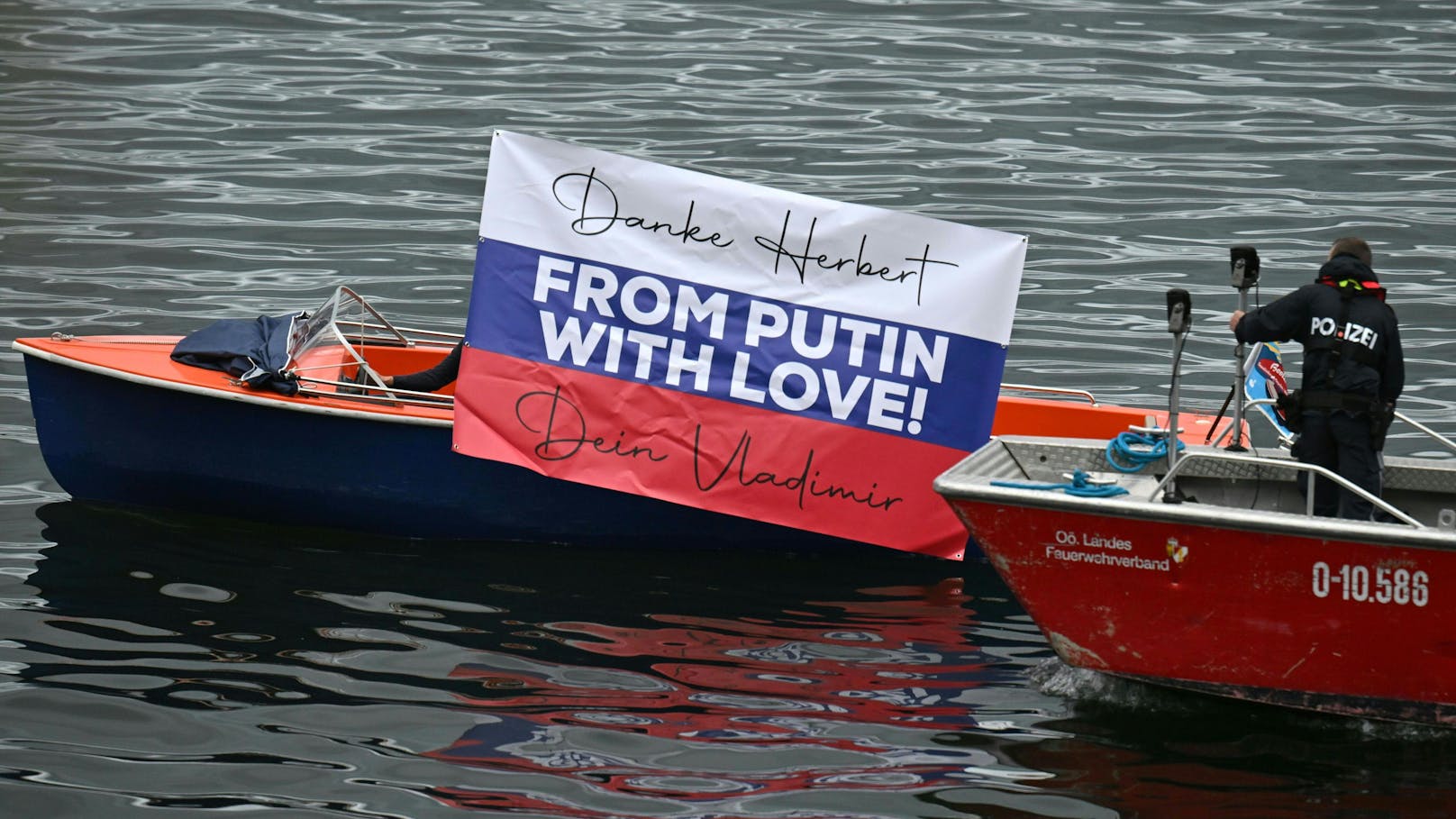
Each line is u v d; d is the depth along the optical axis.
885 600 24.69
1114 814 18.33
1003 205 47.22
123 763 18.97
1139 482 23.48
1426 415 32.62
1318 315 21.38
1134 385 34.25
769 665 22.09
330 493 26.58
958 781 18.98
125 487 27.22
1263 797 18.81
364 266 40.88
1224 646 21.05
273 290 38.72
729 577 25.52
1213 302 39.78
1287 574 20.31
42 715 19.98
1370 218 46.31
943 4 74.25
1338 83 61.72
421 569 25.38
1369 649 20.50
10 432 30.02
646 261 25.95
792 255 25.81
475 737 19.77
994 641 23.23
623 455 26.19
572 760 19.23
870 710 20.81
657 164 25.81
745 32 68.81
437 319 37.12
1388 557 19.78
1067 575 21.41
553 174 25.92
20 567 24.50
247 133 52.50
